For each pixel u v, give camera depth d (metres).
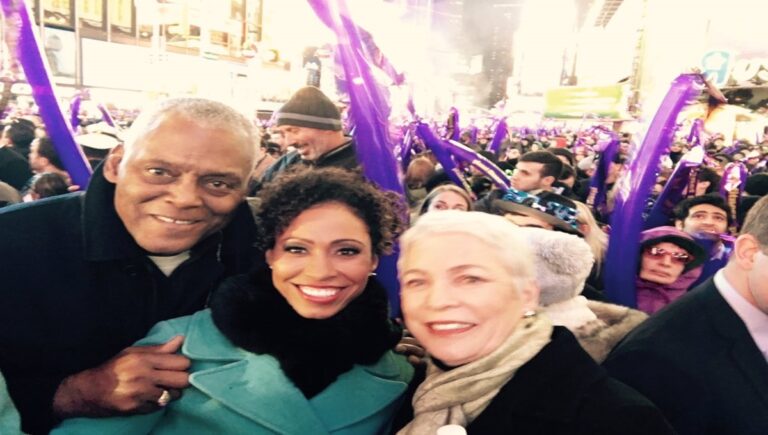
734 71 23.42
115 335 1.29
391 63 2.11
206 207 1.22
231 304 1.15
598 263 2.44
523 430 0.99
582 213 2.45
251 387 1.08
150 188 1.17
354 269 1.14
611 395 0.99
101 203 1.25
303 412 1.08
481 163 3.45
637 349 1.31
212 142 1.18
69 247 1.27
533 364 1.03
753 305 1.27
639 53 23.83
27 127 4.36
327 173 1.19
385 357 1.30
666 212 3.41
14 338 1.22
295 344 1.12
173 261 1.36
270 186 1.19
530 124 24.81
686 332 1.30
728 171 3.82
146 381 1.09
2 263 1.22
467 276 1.02
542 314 1.12
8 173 3.53
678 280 2.20
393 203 1.29
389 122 1.86
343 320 1.16
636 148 2.13
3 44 1.74
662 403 1.25
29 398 1.18
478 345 1.03
